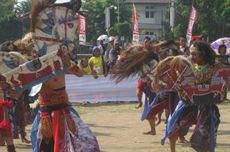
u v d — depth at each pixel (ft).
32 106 62.34
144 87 64.54
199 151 46.11
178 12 416.46
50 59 36.81
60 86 37.68
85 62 104.53
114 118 82.64
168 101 59.26
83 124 38.14
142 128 72.02
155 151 55.47
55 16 37.06
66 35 37.32
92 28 464.24
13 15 425.28
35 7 36.86
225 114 87.92
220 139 63.41
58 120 37.32
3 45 52.65
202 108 46.19
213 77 45.80
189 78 46.14
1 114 49.93
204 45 45.83
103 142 61.11
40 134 37.99
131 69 55.72
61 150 36.83
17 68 36.58
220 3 327.06
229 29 331.57
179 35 406.00
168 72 48.06
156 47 59.98
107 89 106.01
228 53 85.97
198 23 335.06
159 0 615.98
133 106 99.55
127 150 56.24
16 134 59.52
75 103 103.96
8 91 37.22
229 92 124.16
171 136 48.16
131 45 56.95
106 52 124.57
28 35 49.32
